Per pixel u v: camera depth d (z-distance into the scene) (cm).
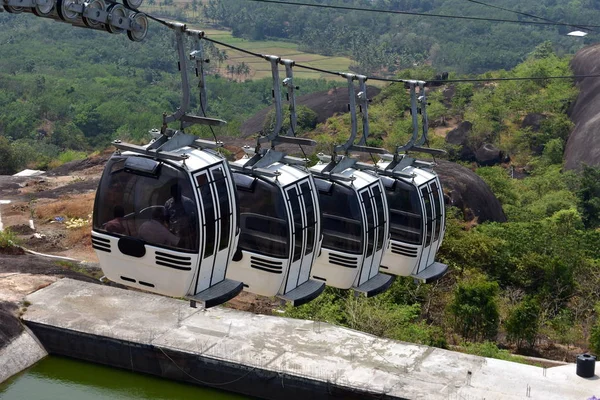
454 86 9075
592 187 5844
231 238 1580
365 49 16962
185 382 2444
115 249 1543
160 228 1505
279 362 2378
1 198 4500
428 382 2303
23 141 9688
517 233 3862
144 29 1516
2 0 1290
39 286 2912
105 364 2533
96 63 15038
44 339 2595
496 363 2442
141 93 12862
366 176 1911
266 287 1719
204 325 2630
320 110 8119
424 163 2109
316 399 2292
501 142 7219
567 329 2886
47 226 3878
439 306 3059
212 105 12119
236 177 1700
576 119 7794
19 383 2425
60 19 1393
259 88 13512
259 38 18825
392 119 7644
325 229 1844
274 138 1766
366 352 2480
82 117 11031
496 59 16575
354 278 1870
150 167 1505
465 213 4434
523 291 3300
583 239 4128
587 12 19812
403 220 2003
